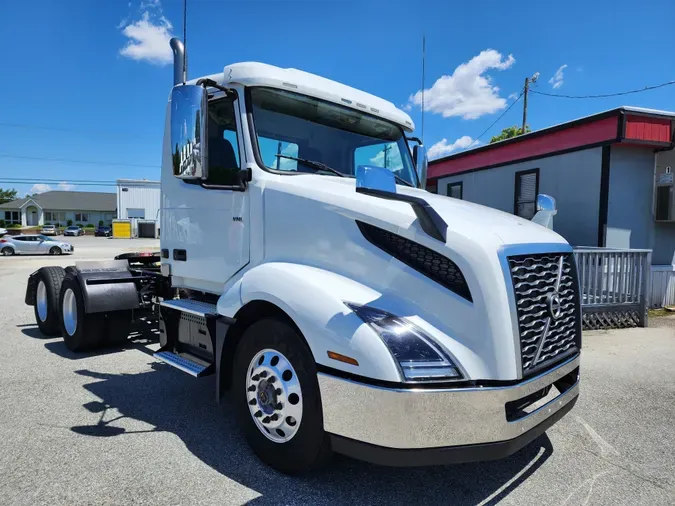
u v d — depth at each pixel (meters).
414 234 2.63
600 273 7.62
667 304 9.35
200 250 3.95
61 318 5.96
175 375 4.97
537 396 2.75
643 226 9.21
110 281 5.54
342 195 2.97
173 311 4.11
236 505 2.68
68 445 3.37
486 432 2.42
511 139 10.90
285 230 3.22
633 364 5.65
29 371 5.07
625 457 3.38
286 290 2.84
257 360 3.10
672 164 9.16
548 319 2.78
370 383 2.41
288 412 2.87
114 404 4.16
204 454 3.25
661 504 2.81
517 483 3.00
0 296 10.98
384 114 4.21
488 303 2.45
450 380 2.38
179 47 3.96
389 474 3.05
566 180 9.66
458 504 2.75
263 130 3.50
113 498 2.72
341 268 2.91
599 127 8.87
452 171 13.04
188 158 3.10
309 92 3.67
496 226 2.79
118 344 6.06
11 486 2.83
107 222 77.69
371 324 2.48
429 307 2.57
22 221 74.00
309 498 2.76
